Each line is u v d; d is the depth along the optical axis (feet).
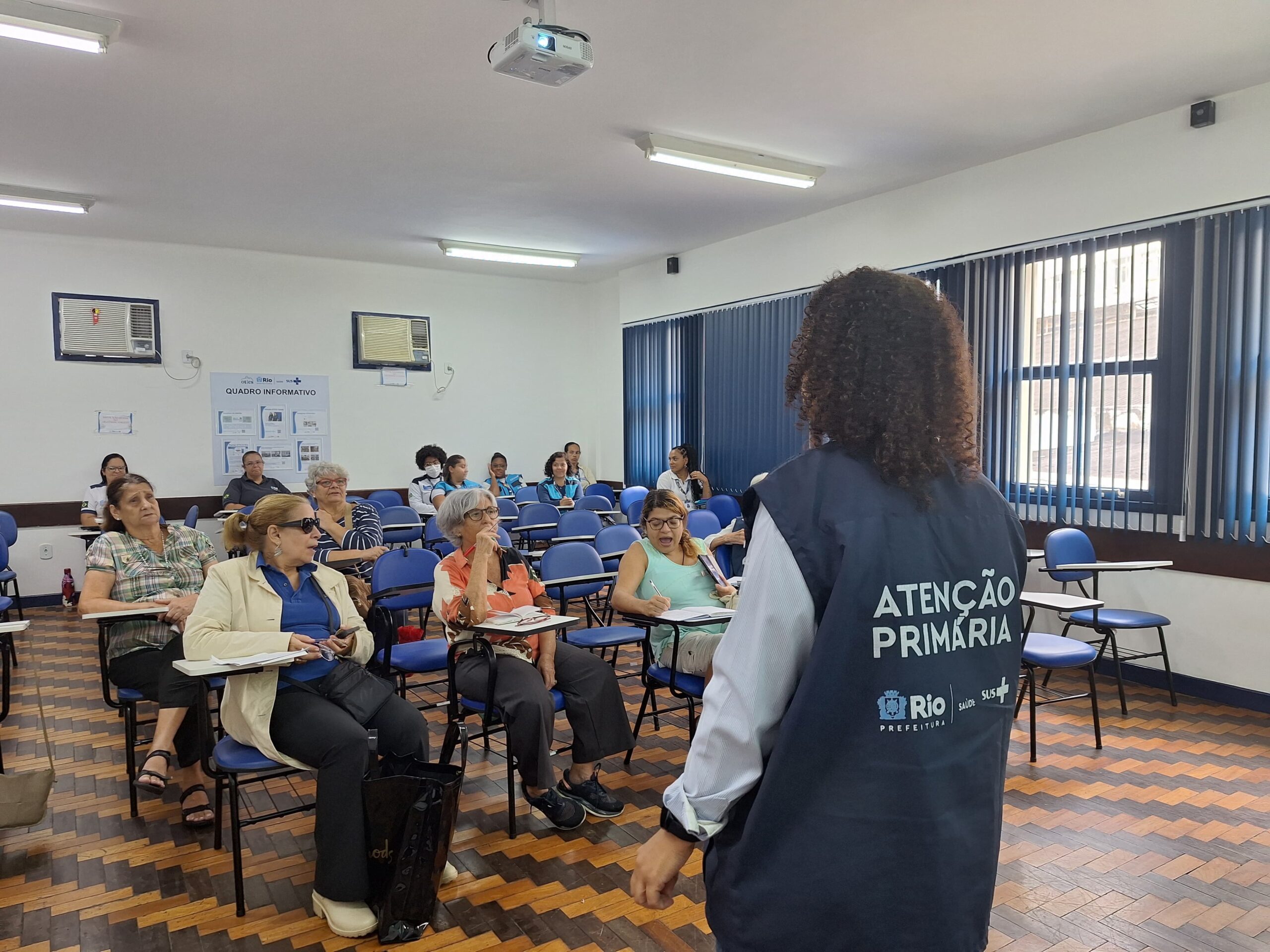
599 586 13.08
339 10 9.91
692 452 23.06
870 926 2.84
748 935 2.96
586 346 29.48
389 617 10.02
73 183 16.79
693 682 10.25
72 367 21.61
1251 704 12.98
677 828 3.09
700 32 10.57
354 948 7.05
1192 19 10.29
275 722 7.75
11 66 11.30
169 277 22.61
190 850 8.80
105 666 9.95
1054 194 14.97
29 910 7.66
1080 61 11.50
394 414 25.98
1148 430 13.94
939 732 2.96
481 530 10.07
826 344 3.21
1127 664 14.57
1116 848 8.68
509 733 8.84
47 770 8.80
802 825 2.88
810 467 3.10
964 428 3.21
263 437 23.95
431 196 17.95
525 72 9.59
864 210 18.54
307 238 21.90
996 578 3.19
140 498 10.75
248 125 13.62
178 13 9.93
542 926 7.34
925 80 12.12
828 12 10.07
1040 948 6.98
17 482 21.16
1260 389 12.55
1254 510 12.72
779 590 2.93
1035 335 15.56
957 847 2.96
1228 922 7.36
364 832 7.35
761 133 14.29
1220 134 12.76
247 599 8.49
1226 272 12.87
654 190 17.63
